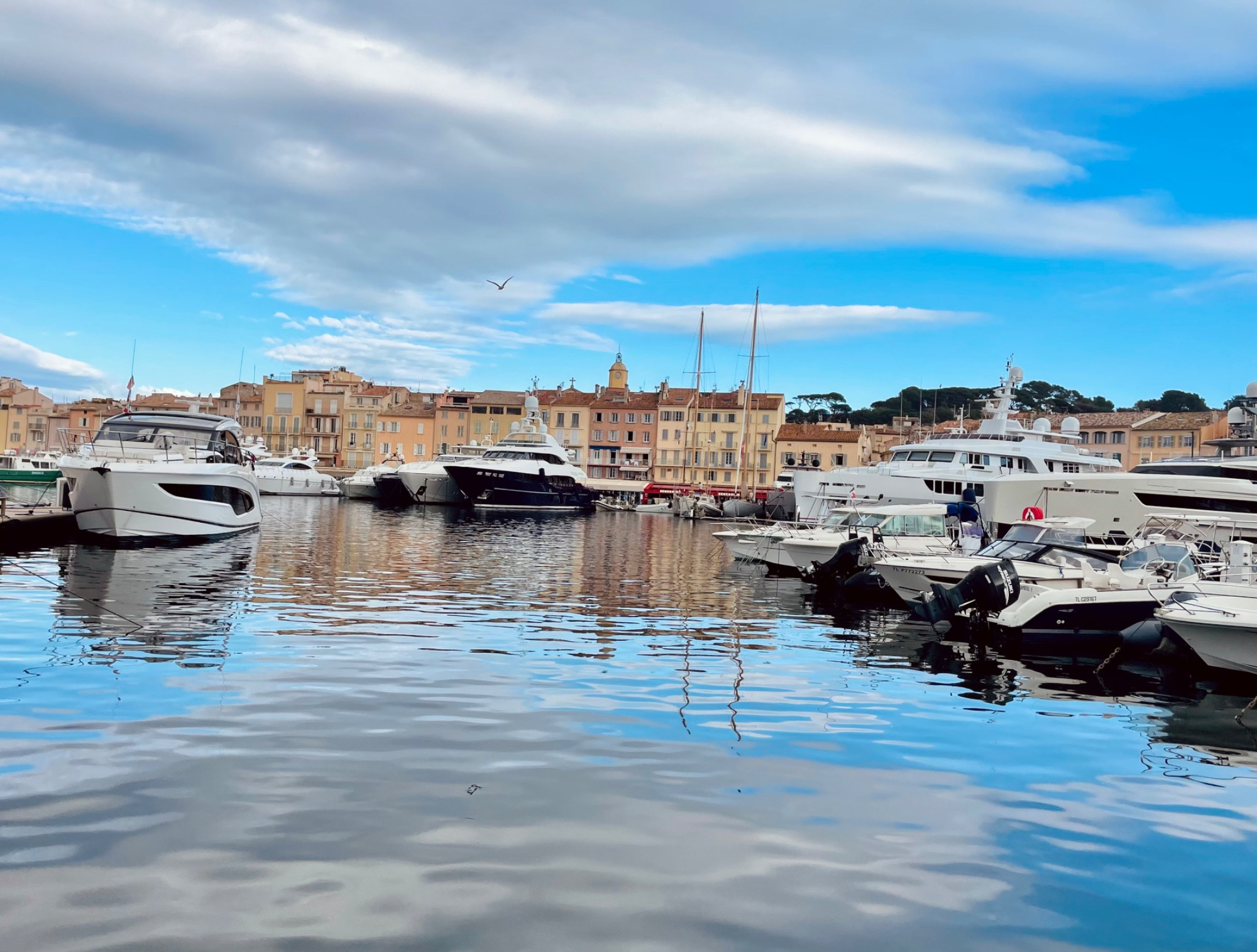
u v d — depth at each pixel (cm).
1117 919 702
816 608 2400
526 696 1275
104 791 858
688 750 1062
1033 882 758
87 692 1195
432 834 792
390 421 12606
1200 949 662
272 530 4169
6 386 13075
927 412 15812
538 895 694
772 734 1148
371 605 2050
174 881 693
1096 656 1831
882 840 827
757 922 671
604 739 1089
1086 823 891
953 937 665
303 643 1567
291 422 12875
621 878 727
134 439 3606
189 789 871
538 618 1992
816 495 4119
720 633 1912
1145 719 1312
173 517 3328
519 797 889
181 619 1767
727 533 3566
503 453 8056
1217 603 1673
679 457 11844
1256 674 1556
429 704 1209
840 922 677
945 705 1354
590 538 4797
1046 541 2322
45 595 2012
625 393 12431
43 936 610
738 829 836
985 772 1034
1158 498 3044
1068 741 1178
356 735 1061
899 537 3002
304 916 650
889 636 1992
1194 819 908
